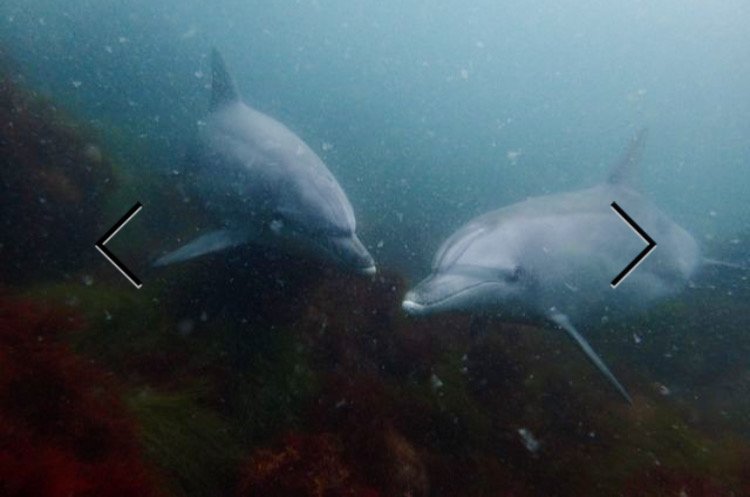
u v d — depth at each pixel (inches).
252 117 80.3
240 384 58.9
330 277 76.2
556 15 1266.0
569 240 72.1
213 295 70.2
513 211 74.6
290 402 58.1
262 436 54.1
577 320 78.0
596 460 63.3
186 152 83.9
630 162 92.4
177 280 72.7
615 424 70.5
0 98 86.6
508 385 75.2
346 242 62.1
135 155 130.7
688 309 108.0
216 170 75.0
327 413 56.7
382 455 53.7
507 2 1236.5
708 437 71.7
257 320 67.7
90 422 44.1
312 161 69.1
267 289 71.8
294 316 69.5
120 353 59.0
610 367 85.8
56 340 51.5
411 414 62.5
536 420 69.8
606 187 90.7
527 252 67.7
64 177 87.2
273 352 63.7
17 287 64.6
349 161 246.2
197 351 61.8
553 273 69.4
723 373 94.3
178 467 47.5
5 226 74.7
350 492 48.7
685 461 62.7
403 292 78.8
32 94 98.3
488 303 64.6
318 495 47.8
